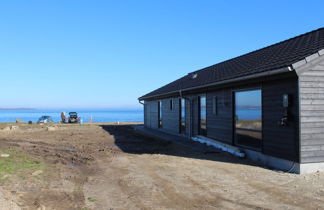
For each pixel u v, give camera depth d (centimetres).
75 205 588
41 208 552
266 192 660
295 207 562
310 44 942
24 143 1622
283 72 838
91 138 1861
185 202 607
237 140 1177
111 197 644
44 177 820
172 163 1003
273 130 930
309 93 823
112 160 1091
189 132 1648
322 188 681
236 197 631
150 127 2441
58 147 1460
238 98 1163
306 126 823
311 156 828
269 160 959
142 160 1076
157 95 2002
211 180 771
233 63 1512
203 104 1502
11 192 652
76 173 887
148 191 687
